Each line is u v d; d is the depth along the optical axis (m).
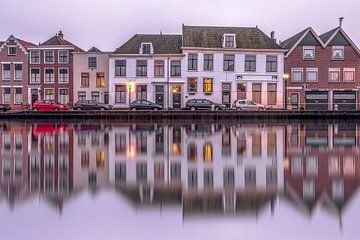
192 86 48.81
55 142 17.16
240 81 48.81
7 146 15.59
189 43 48.78
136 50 49.47
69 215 6.26
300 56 49.28
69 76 51.19
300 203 6.89
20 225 5.79
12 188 8.00
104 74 50.88
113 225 5.80
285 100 49.22
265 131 24.05
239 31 50.72
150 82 48.94
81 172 9.79
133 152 13.69
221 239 5.29
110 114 39.53
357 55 49.25
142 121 38.94
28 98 51.59
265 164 10.97
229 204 6.84
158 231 5.57
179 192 7.67
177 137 19.48
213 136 20.06
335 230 5.57
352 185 8.16
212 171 9.88
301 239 5.26
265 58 49.06
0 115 40.66
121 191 7.77
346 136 20.11
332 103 49.19
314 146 15.38
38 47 51.41
